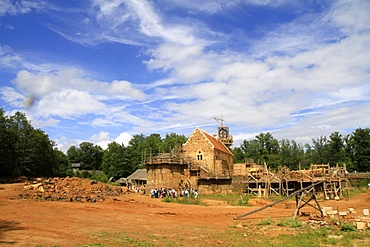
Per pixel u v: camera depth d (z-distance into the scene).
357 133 98.19
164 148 119.12
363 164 96.38
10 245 15.14
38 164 79.81
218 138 78.81
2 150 70.38
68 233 18.84
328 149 110.75
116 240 17.50
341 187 52.84
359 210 33.66
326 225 22.81
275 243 17.92
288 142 138.50
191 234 20.66
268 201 42.25
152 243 17.30
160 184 56.91
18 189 44.19
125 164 114.62
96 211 30.17
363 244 17.28
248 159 98.94
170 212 31.69
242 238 19.55
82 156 147.00
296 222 23.48
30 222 22.22
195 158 63.59
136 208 34.34
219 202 43.03
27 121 80.06
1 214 25.56
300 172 56.12
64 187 47.28
